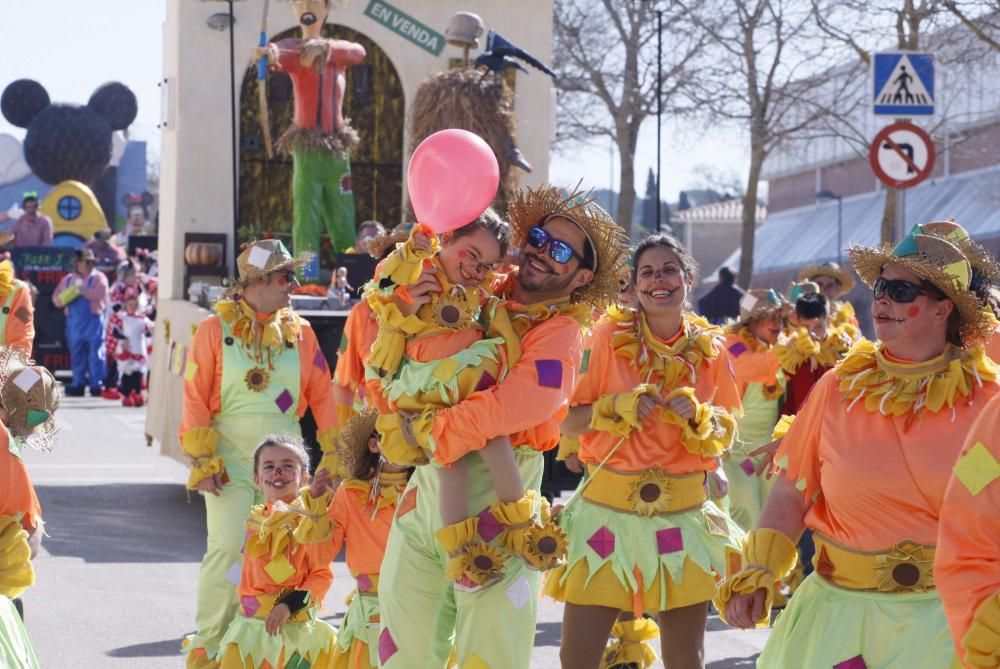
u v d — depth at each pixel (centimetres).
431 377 460
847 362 449
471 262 468
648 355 612
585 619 595
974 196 4322
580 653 595
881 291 439
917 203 4578
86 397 2438
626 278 499
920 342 439
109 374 2412
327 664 648
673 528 596
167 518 1198
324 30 1385
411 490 488
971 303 431
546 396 462
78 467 1490
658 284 609
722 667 772
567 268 481
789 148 3066
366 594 598
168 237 1377
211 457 740
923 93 1304
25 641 451
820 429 446
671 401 594
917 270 434
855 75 2798
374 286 477
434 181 460
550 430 489
